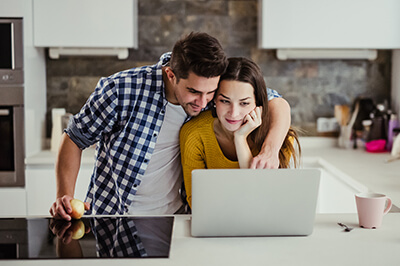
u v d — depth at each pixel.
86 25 3.21
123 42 3.23
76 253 1.26
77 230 1.45
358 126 3.63
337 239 1.39
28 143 3.20
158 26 3.62
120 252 1.27
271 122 1.82
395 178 2.47
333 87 3.71
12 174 3.14
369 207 1.47
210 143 1.80
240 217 1.39
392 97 3.67
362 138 3.55
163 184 1.97
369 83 3.70
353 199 2.44
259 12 3.44
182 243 1.36
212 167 1.83
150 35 3.63
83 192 3.12
